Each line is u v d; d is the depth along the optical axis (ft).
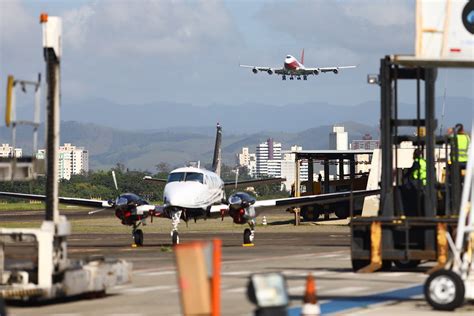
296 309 167.43
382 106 228.84
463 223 171.22
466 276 171.22
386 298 186.39
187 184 398.83
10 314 164.76
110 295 194.70
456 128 242.99
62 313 166.20
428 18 176.76
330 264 276.82
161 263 285.84
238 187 536.42
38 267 175.63
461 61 175.73
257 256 317.63
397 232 224.53
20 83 169.89
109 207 415.85
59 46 180.14
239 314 164.14
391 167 227.40
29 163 173.99
